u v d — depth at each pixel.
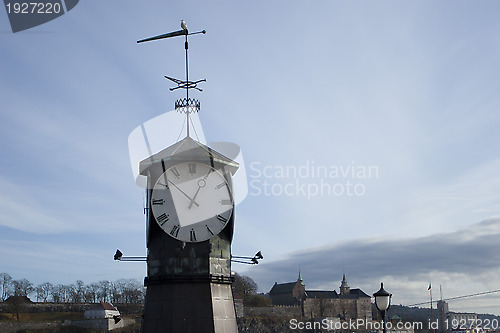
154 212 25.75
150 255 26.30
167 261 25.67
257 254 27.12
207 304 25.17
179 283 25.38
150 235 26.09
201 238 25.80
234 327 25.88
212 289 25.52
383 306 33.53
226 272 26.33
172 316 24.89
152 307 25.50
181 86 28.00
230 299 26.30
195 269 25.58
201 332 24.78
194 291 25.33
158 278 25.56
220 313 25.42
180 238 25.62
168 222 25.73
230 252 26.80
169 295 25.30
